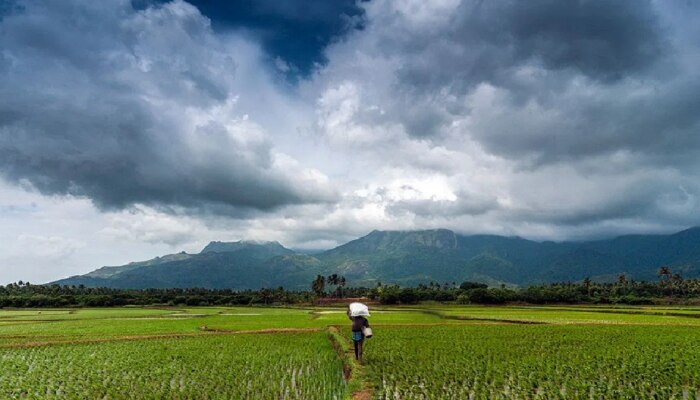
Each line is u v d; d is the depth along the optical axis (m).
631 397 23.19
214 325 67.50
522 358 32.44
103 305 154.50
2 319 90.50
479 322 67.12
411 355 33.28
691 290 162.00
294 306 154.12
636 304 133.75
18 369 32.59
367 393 23.36
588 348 37.06
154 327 65.06
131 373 29.86
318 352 37.44
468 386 25.30
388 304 141.75
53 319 89.31
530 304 131.25
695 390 24.41
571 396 23.06
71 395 24.91
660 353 34.34
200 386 26.17
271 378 28.06
